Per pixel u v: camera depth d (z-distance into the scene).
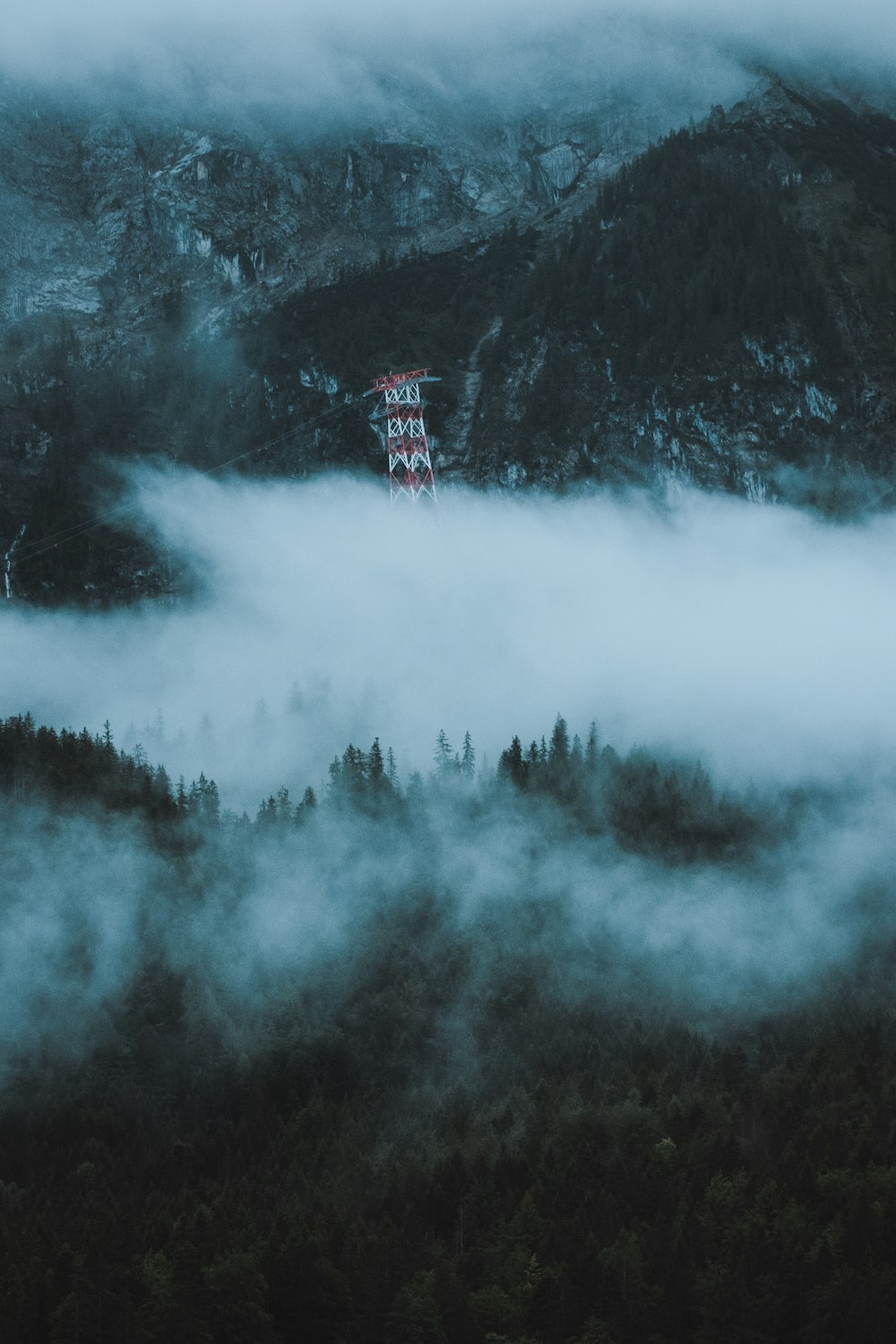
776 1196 189.25
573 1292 171.75
